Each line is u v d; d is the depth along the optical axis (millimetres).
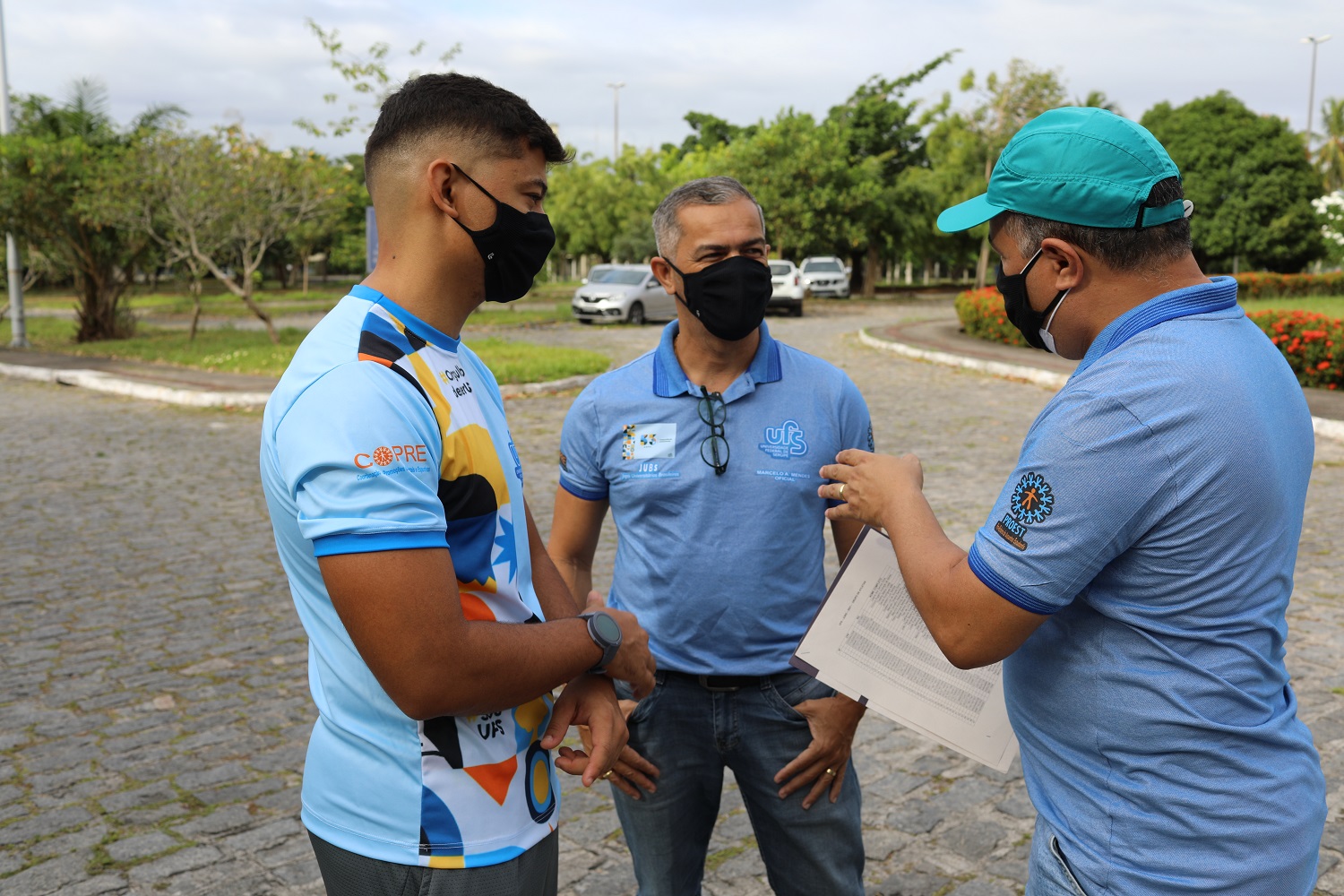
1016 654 1594
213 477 8836
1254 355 1432
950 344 18234
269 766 3781
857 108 46906
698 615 2176
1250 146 43406
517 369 13938
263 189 18484
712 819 2346
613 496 2295
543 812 1514
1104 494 1354
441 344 1468
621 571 2309
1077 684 1471
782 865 2285
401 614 1268
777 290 27594
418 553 1278
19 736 4020
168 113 21703
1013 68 40094
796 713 2172
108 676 4617
